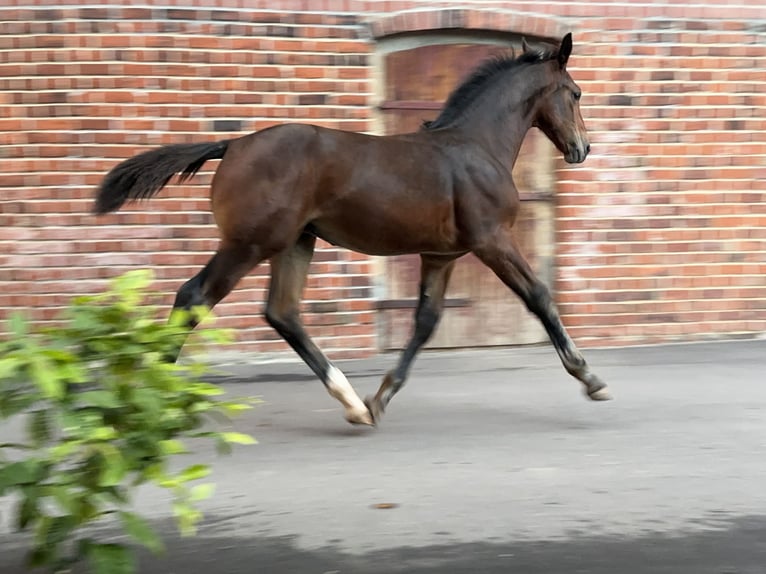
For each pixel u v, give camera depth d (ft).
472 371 30.01
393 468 20.71
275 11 29.99
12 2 28.89
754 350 32.50
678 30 32.50
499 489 19.39
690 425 23.91
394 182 22.40
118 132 29.55
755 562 16.07
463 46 31.81
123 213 29.86
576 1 31.73
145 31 29.35
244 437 11.60
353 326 31.40
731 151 33.35
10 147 29.32
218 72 29.91
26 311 29.71
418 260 32.17
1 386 10.51
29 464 10.61
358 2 30.50
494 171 23.27
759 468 20.71
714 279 33.73
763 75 33.24
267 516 17.94
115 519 17.75
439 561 16.01
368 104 31.01
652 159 32.83
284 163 21.76
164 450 10.91
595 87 32.24
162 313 30.27
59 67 29.14
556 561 16.02
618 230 32.89
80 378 10.11
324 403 26.35
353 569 15.70
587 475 20.21
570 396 26.89
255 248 22.03
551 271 33.06
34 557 11.18
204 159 22.84
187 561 16.02
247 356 30.96
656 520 17.80
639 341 33.42
